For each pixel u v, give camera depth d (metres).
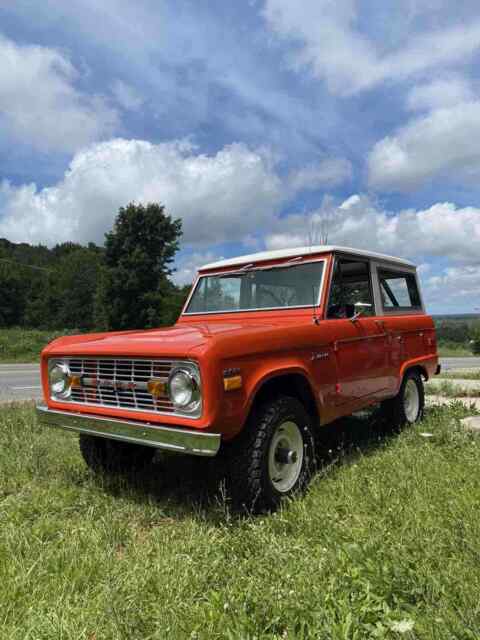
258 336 3.43
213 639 2.02
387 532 2.83
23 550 2.95
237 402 3.18
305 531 3.02
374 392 4.86
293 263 4.54
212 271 5.13
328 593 2.22
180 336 3.44
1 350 24.48
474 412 6.52
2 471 4.38
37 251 127.44
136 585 2.45
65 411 3.93
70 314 70.81
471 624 1.94
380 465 4.14
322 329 4.08
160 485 4.11
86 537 3.05
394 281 5.60
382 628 1.98
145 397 3.41
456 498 3.24
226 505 3.47
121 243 43.31
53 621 2.22
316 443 4.97
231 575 2.55
